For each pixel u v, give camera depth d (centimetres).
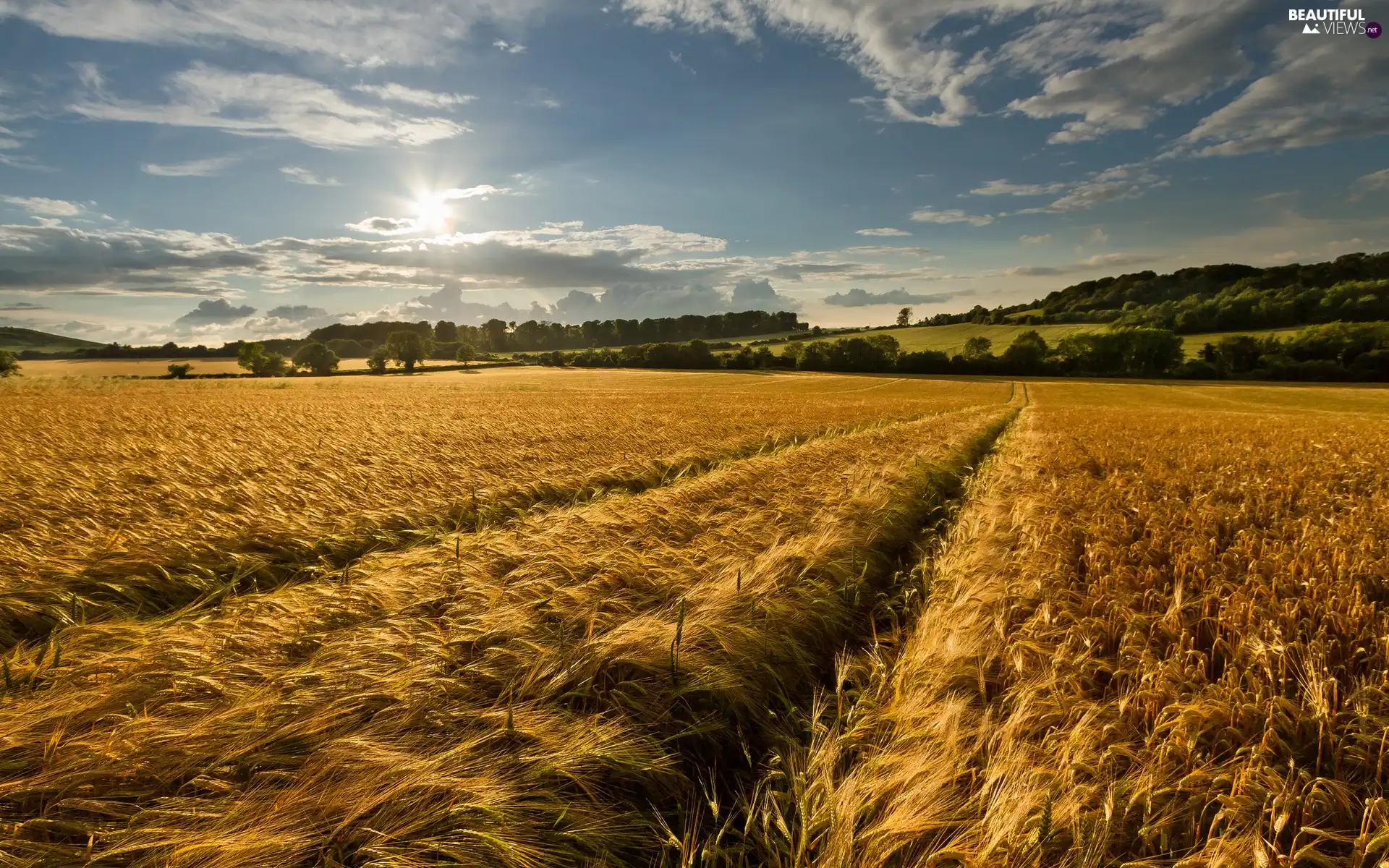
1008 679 417
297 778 297
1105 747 336
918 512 1048
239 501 950
